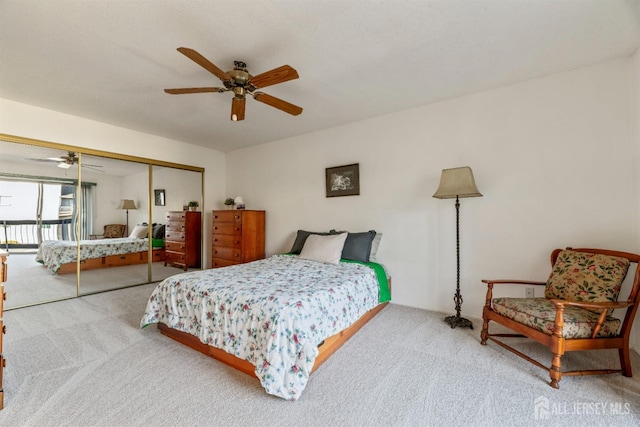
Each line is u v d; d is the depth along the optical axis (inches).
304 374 63.2
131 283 160.6
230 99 112.7
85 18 66.2
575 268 80.4
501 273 105.2
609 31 73.1
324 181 154.1
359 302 95.3
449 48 80.4
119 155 149.0
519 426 53.6
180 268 181.9
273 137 169.6
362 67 90.2
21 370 72.2
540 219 98.3
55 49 79.0
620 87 86.0
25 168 125.5
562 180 94.7
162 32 71.7
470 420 55.4
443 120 117.3
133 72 92.1
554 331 65.7
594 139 89.7
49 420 54.9
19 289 125.7
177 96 110.1
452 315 113.2
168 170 175.8
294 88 105.0
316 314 73.4
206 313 81.0
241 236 165.3
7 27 69.1
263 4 62.2
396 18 67.4
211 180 197.8
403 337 93.0
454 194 98.5
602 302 67.3
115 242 154.2
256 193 187.0
